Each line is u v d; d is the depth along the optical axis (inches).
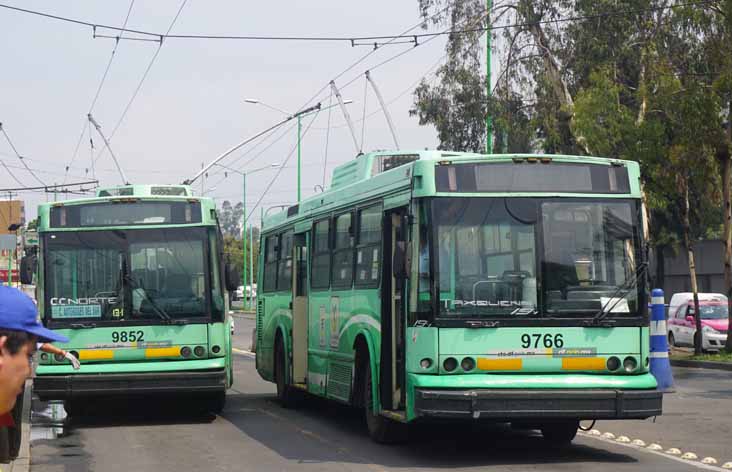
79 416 654.5
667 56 1207.6
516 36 1401.3
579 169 445.1
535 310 431.2
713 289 2097.7
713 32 1095.0
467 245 432.1
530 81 1398.9
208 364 594.2
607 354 433.1
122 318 588.4
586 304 434.6
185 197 607.5
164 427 589.6
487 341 426.6
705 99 1085.8
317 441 521.3
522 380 423.8
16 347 126.5
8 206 2345.0
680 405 700.0
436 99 1482.5
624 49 1314.0
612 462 438.6
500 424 586.2
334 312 565.9
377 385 488.7
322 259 597.9
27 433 543.2
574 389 424.2
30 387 844.0
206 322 596.1
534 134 1402.6
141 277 594.9
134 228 599.2
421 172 438.0
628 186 448.1
